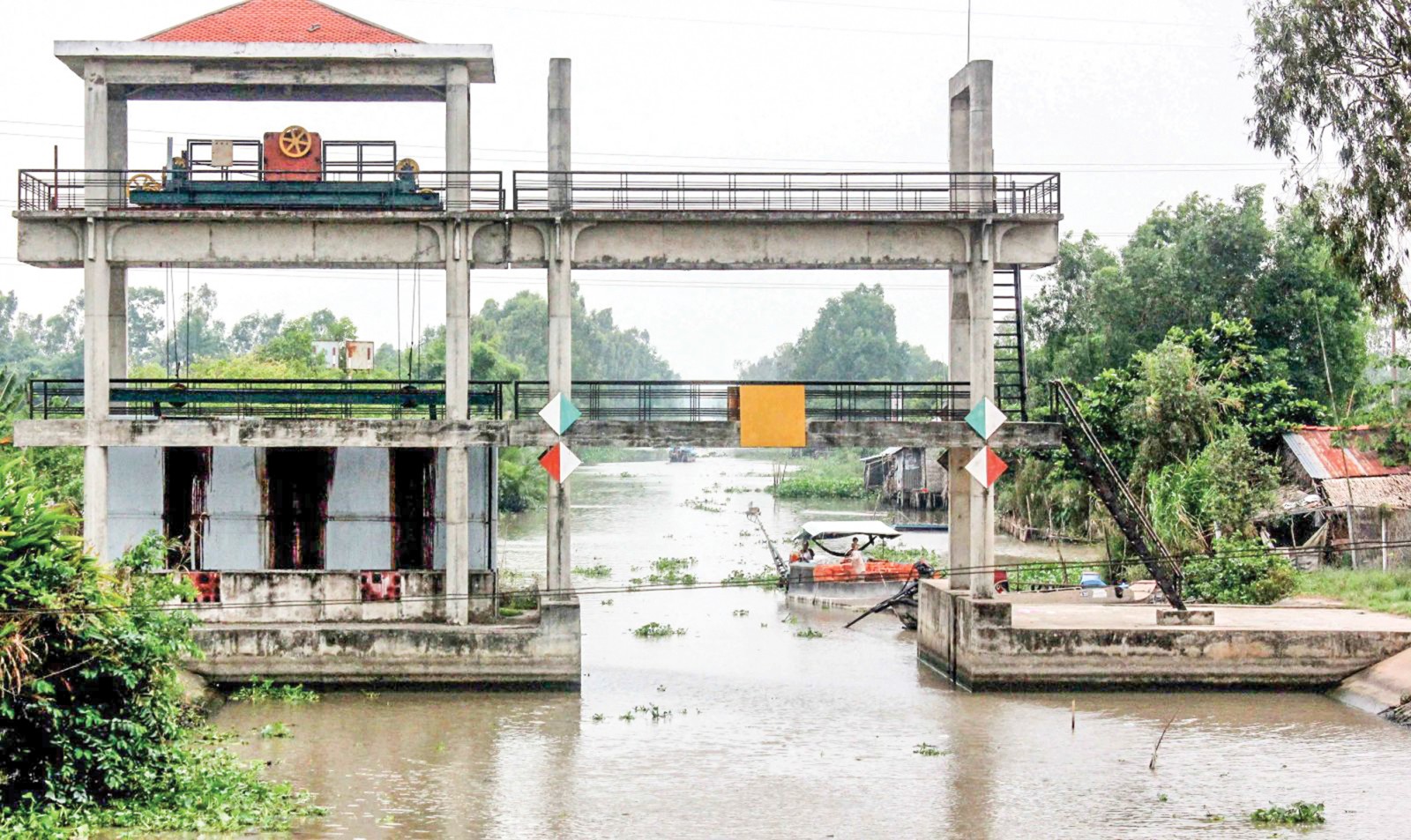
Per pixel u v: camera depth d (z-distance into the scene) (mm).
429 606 34094
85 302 32438
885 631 43438
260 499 34312
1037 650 33281
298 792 24969
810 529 53875
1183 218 68750
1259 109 35156
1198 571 41906
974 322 33375
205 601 33906
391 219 32375
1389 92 34094
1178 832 23297
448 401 32875
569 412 32750
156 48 32062
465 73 32906
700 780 26344
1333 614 37031
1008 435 33469
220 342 152000
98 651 21938
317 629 32469
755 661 38031
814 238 33375
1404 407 47062
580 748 28438
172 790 23141
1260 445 49781
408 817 23766
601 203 32781
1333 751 28375
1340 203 34438
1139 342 65312
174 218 32156
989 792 25656
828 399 90625
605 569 55000
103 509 32594
